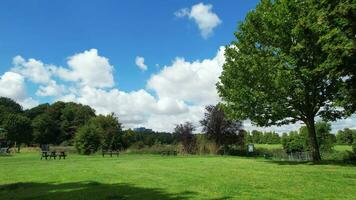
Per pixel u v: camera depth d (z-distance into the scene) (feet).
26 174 76.28
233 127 183.62
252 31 105.09
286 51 97.81
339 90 89.71
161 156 165.89
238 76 107.14
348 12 69.92
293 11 96.02
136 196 45.29
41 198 45.50
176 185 54.85
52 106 437.58
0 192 51.29
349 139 237.45
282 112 98.32
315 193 45.34
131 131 269.23
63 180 64.54
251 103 101.50
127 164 103.24
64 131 418.31
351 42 69.97
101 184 57.93
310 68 92.89
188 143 192.75
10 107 455.22
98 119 251.80
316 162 98.32
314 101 100.99
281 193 45.70
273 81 94.22
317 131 164.14
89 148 203.41
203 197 43.60
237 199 41.75
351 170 74.74
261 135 363.76
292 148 177.17
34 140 401.90
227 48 111.96
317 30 83.71
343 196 43.09
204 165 96.17
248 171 76.43
